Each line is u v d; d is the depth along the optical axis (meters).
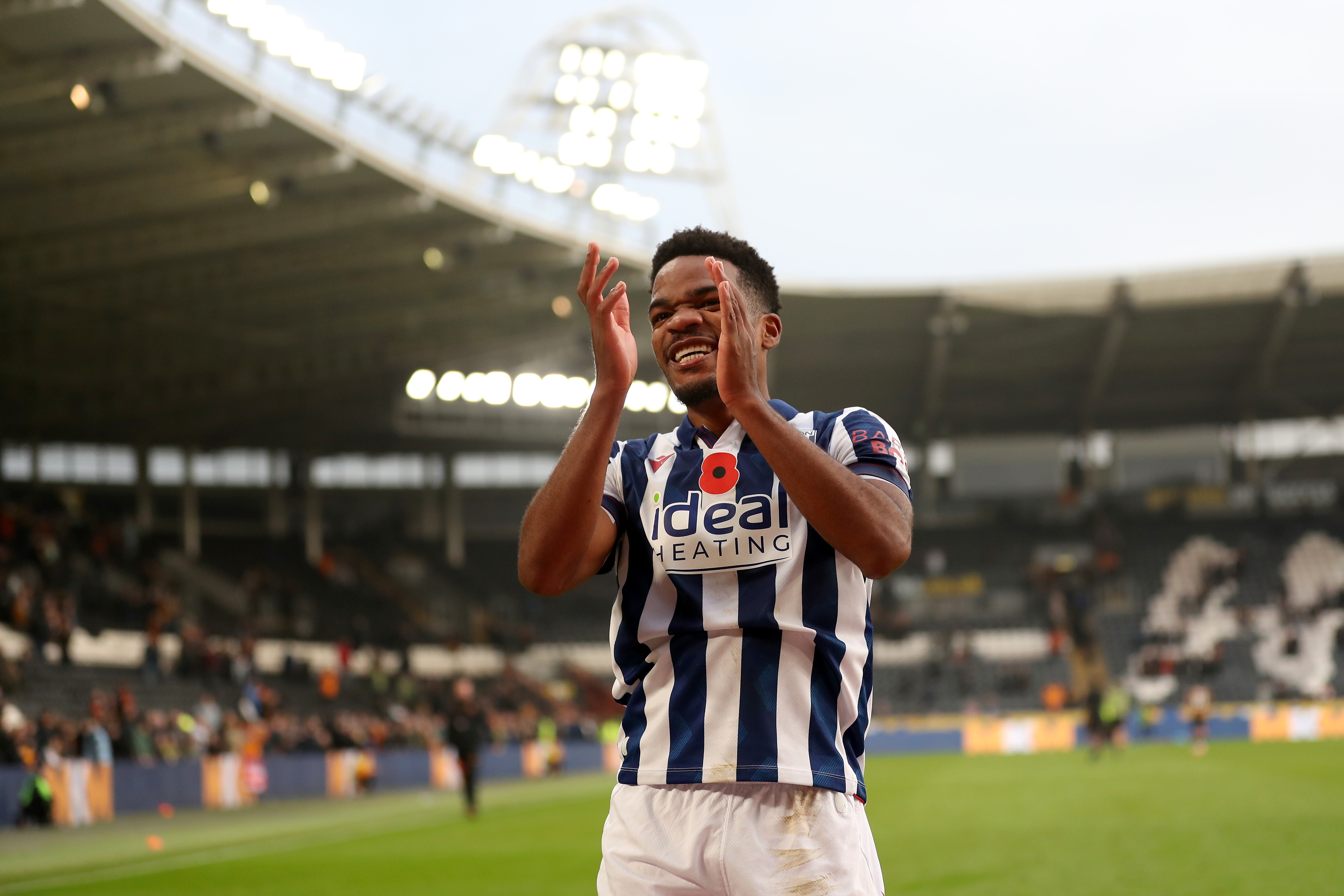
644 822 2.78
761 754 2.71
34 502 39.72
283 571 46.44
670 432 3.07
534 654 48.66
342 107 28.02
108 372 38.50
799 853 2.66
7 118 25.14
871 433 2.87
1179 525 53.38
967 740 44.97
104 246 30.34
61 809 20.44
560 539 2.80
